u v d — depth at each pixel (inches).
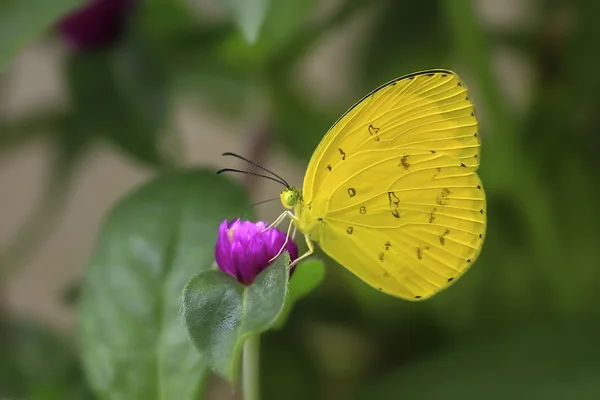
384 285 12.5
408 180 12.3
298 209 12.3
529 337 13.3
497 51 14.4
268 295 11.5
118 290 12.4
